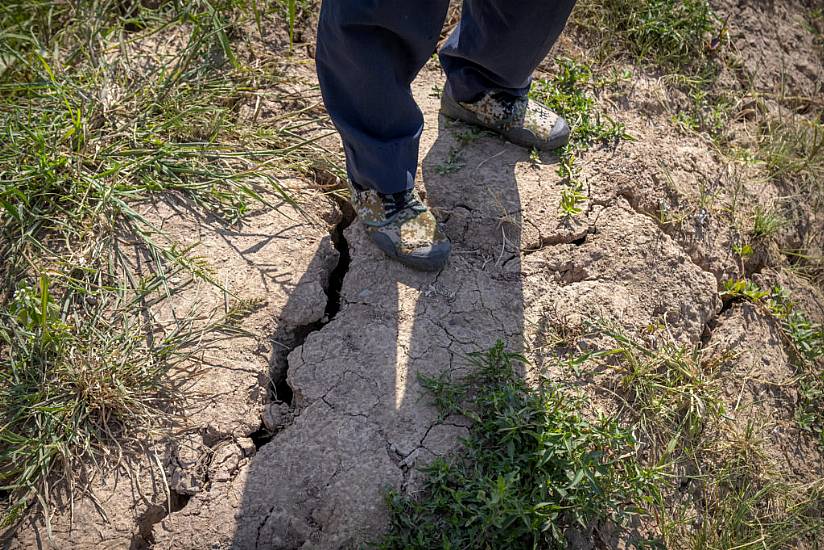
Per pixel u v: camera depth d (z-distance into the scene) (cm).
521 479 196
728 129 313
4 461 196
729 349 250
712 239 272
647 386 226
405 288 234
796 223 297
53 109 263
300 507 196
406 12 188
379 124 216
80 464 197
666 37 318
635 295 246
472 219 251
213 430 206
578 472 190
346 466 200
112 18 305
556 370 224
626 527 207
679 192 274
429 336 224
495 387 213
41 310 210
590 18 321
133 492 195
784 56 351
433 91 288
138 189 245
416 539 187
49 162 242
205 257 235
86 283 224
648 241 254
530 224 252
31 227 233
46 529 188
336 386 214
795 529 224
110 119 263
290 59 298
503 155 269
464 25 241
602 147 277
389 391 213
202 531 192
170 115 267
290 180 260
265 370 219
